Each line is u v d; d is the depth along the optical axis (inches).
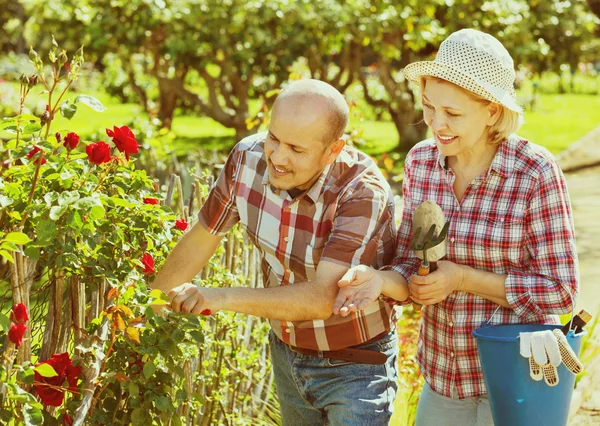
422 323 97.7
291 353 93.4
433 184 92.1
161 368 82.9
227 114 470.9
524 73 676.1
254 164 87.9
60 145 81.5
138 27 414.3
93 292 86.1
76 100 78.4
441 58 85.9
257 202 87.7
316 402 92.6
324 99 77.4
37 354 84.9
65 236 77.0
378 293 81.7
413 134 501.7
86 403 72.1
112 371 80.4
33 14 456.1
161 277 92.0
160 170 232.5
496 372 84.4
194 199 129.5
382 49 448.1
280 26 410.0
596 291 226.8
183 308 77.2
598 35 896.9
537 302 86.7
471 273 87.9
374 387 89.4
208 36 412.2
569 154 449.1
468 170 89.8
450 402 95.9
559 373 83.2
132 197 86.0
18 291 71.9
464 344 92.7
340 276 81.4
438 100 84.5
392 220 91.0
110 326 80.2
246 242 145.4
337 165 84.6
